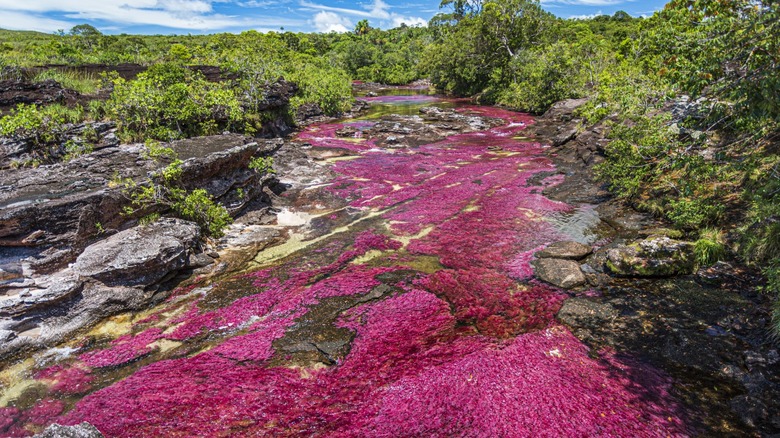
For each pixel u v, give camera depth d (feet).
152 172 42.73
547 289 35.42
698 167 39.96
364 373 26.32
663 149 44.86
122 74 98.48
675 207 41.45
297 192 61.87
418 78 297.33
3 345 28.09
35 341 29.40
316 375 26.48
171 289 37.11
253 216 52.03
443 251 43.57
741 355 25.63
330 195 60.59
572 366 25.90
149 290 35.94
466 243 45.14
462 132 115.14
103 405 24.32
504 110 158.61
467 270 39.40
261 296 35.73
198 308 34.40
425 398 23.73
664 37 34.53
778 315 25.96
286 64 157.17
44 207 33.65
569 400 23.04
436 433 21.40
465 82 209.97
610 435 20.77
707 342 26.94
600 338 28.63
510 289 35.78
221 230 46.57
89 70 95.55
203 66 112.78
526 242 44.70
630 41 155.12
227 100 83.10
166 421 23.04
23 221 32.48
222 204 49.49
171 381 26.08
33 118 54.65
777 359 24.48
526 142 98.94
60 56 115.34
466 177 69.72
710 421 21.50
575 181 63.57
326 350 28.63
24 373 27.37
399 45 354.13
